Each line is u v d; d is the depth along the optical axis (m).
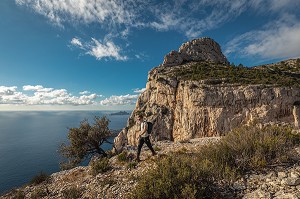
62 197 8.09
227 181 5.45
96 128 19.09
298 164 5.70
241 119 38.38
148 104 55.34
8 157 133.00
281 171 5.45
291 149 6.53
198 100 42.59
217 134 39.38
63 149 19.02
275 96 38.19
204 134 40.97
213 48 87.44
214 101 41.28
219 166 5.95
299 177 4.79
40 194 9.04
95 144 19.11
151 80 61.75
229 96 40.69
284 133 7.64
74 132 18.97
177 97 49.22
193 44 85.06
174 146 13.33
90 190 8.05
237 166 6.15
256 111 37.94
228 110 40.00
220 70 57.94
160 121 48.62
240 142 6.80
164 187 5.03
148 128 10.59
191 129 42.19
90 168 11.34
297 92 38.56
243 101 39.59
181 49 83.88
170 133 47.25
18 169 98.88
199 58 81.25
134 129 50.09
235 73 51.94
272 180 5.09
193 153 9.27
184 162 5.96
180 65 70.06
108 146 74.56
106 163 10.35
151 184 5.39
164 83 52.62
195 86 45.72
